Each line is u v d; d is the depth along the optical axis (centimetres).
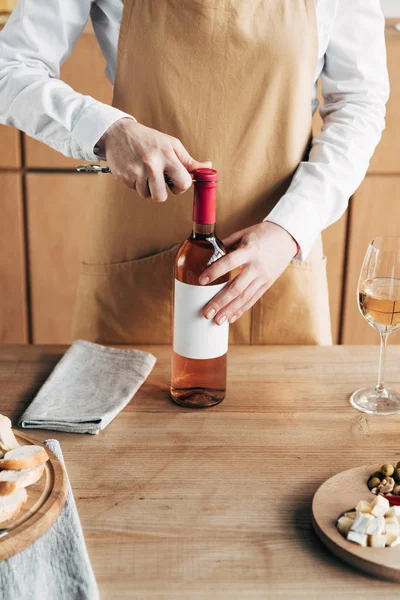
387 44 211
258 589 66
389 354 115
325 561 69
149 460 86
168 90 121
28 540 69
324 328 139
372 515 71
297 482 82
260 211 129
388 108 217
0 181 223
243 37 118
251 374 107
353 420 95
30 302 239
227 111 123
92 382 102
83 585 65
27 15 118
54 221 229
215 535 73
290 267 131
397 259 92
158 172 98
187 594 65
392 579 67
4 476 74
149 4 117
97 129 103
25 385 104
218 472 83
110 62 131
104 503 78
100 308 136
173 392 98
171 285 133
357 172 121
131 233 131
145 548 71
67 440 89
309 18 119
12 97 112
